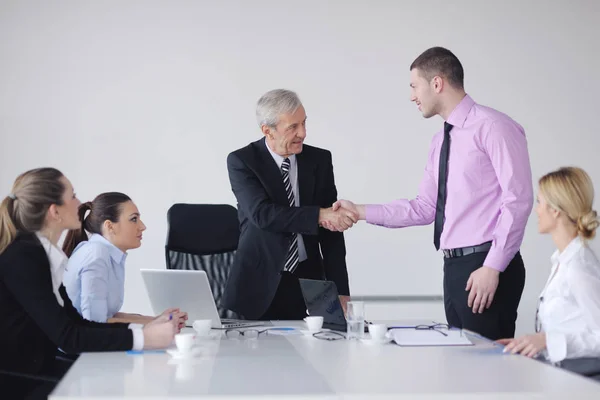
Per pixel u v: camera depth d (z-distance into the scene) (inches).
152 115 199.9
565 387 63.2
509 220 109.8
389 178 205.2
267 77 203.2
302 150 129.0
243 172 125.1
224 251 147.2
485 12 209.3
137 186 199.0
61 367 94.7
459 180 116.3
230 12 202.5
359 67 205.2
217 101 201.8
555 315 92.2
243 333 100.7
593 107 212.2
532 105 210.5
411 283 204.7
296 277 125.0
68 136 197.3
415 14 207.2
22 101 196.2
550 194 94.7
